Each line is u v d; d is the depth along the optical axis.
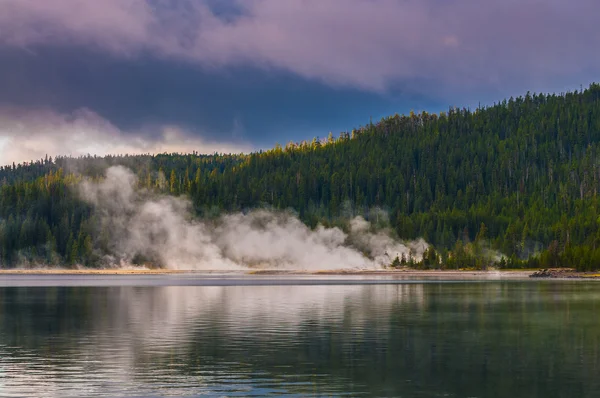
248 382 36.69
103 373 38.81
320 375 38.41
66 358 43.34
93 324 61.06
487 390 35.12
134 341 50.34
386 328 57.94
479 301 87.56
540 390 35.03
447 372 39.31
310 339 51.25
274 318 65.56
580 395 34.06
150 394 34.12
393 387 35.69
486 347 47.91
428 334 54.28
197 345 48.31
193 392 34.50
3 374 38.56
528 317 67.06
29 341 50.66
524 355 44.72
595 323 62.12
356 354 44.88
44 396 33.78
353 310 74.00
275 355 44.47
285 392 34.56
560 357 44.09
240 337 52.31
